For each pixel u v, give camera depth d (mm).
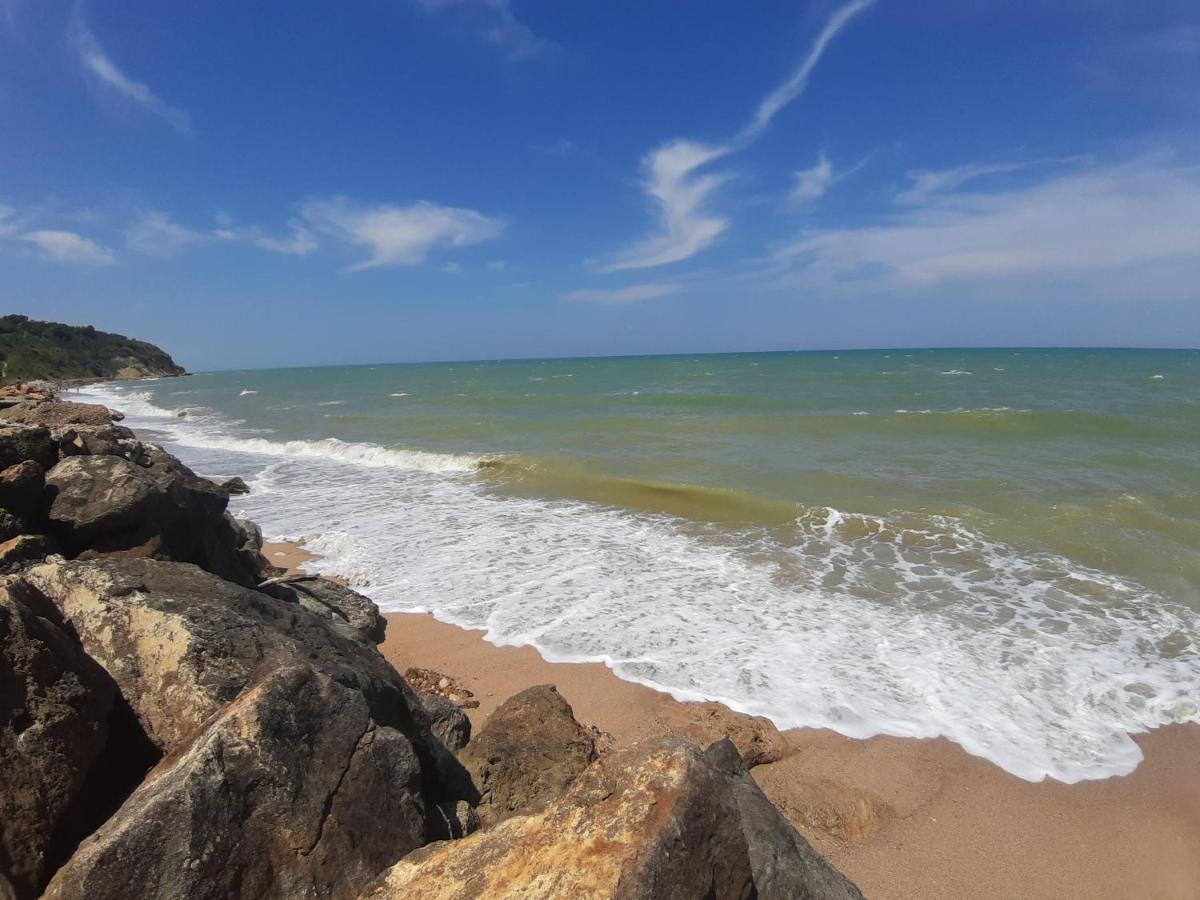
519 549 12000
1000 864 5168
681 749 3105
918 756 6281
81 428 8766
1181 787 5875
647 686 7391
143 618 3783
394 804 3252
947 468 16625
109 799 3338
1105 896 4926
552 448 21484
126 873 2562
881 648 8180
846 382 46375
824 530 12508
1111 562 10594
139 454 9414
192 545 6668
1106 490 14109
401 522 13859
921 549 11438
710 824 2873
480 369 113250
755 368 73250
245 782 2893
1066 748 6383
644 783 2936
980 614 9031
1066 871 5117
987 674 7574
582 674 7680
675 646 8281
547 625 8914
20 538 5156
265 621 4438
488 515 14328
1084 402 29500
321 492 16859
